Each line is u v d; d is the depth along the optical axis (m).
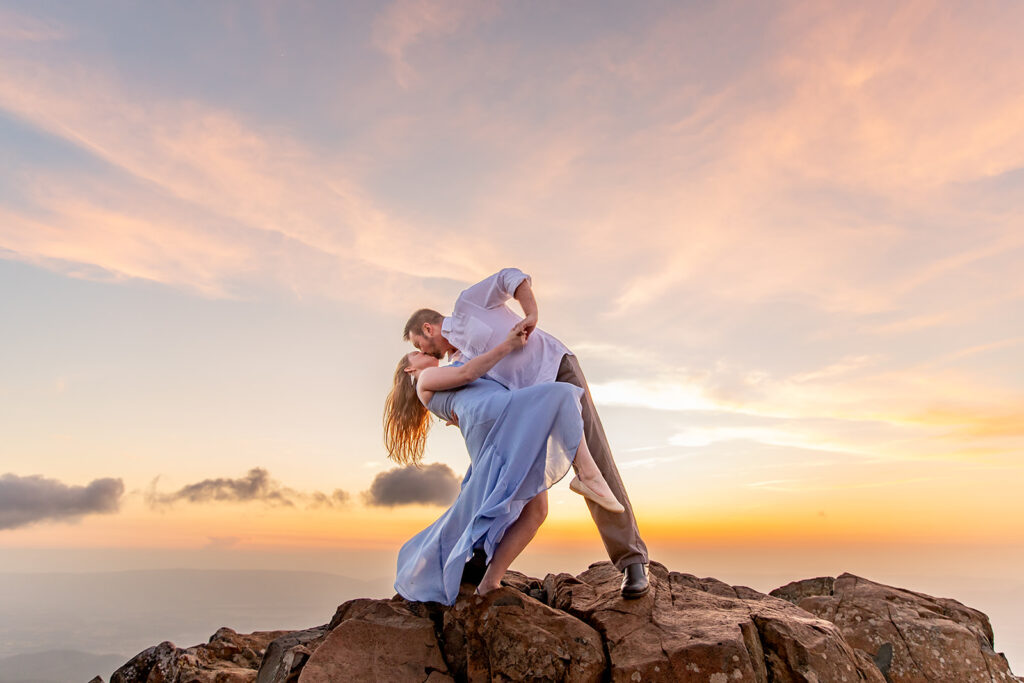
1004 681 4.23
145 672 4.57
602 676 3.29
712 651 3.18
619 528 3.81
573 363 4.21
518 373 4.11
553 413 3.63
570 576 4.43
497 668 3.32
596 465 3.90
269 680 3.86
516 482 3.54
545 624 3.46
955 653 4.28
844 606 4.77
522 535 3.67
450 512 3.93
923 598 5.03
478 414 3.83
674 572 4.69
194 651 4.91
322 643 3.55
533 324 3.93
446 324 4.46
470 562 4.06
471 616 3.57
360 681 3.33
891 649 4.34
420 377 4.20
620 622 3.59
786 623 3.52
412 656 3.56
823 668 3.31
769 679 3.32
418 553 4.04
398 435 4.64
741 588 4.47
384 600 4.18
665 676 3.15
